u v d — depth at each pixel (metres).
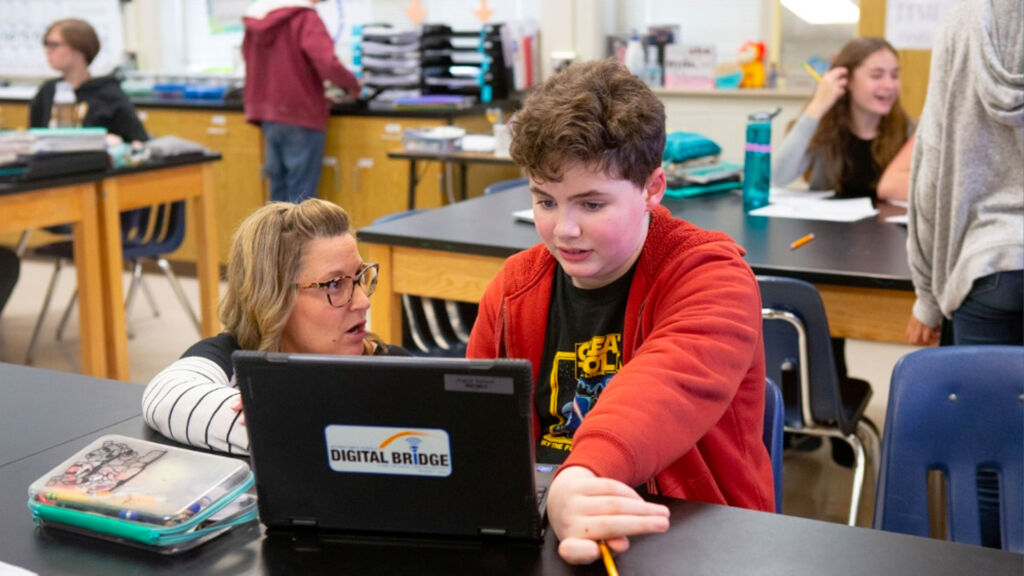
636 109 1.23
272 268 1.54
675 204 3.14
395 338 2.82
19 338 4.70
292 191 5.45
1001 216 2.13
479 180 5.71
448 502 1.07
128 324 4.88
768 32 5.62
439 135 4.61
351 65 6.49
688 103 5.49
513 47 5.74
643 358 1.23
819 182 3.40
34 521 1.18
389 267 2.77
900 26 4.31
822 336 2.24
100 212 3.86
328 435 1.06
